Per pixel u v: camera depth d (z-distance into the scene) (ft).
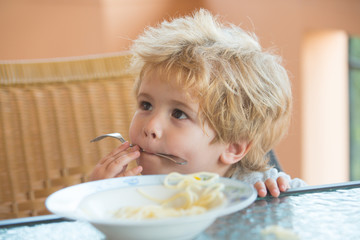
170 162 3.45
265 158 4.16
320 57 12.82
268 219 2.11
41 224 2.16
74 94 4.65
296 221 2.10
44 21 13.01
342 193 2.56
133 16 13.64
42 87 4.57
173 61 3.47
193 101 3.38
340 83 13.21
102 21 13.41
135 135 3.50
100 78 4.66
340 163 13.69
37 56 13.01
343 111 13.33
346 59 13.16
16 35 12.75
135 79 4.25
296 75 12.61
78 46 13.35
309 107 12.84
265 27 13.00
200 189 2.10
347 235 1.94
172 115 3.45
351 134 13.61
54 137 4.61
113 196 2.09
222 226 2.02
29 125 4.53
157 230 1.69
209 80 3.47
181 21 4.19
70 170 4.66
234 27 4.55
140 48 3.84
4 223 2.14
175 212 1.89
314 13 12.03
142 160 3.47
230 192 2.05
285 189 2.56
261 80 3.80
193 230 1.77
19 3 12.72
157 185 2.18
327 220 2.11
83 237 2.00
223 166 3.76
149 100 3.49
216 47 3.72
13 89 4.48
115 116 4.71
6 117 4.44
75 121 4.65
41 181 4.57
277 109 3.94
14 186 4.48
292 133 12.66
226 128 3.56
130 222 1.65
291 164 12.76
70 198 2.01
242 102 3.64
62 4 13.15
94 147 4.71
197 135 3.43
